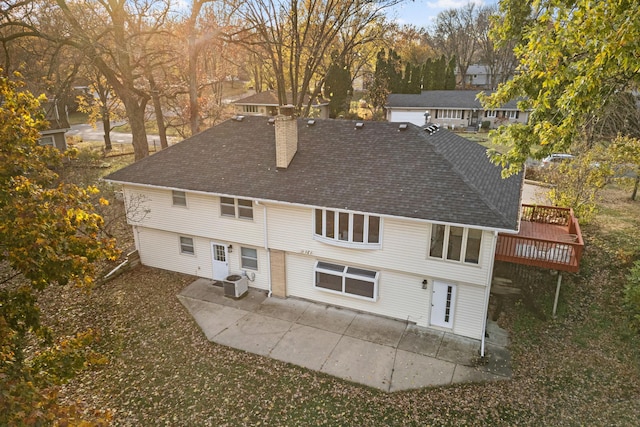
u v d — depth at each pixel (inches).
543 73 423.8
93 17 1050.1
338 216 603.5
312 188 629.9
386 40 1469.0
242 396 490.3
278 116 657.0
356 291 645.3
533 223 711.1
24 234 296.4
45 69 1317.7
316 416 459.2
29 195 316.5
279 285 698.2
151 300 695.7
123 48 1039.6
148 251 803.4
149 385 510.3
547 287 664.4
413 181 597.6
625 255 695.1
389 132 686.5
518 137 492.4
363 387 500.4
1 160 304.3
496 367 525.7
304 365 540.4
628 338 557.3
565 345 558.3
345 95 1946.4
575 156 900.0
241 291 702.5
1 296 326.3
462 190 565.6
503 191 607.2
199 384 510.3
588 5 360.8
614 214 909.8
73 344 354.6
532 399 472.4
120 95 1132.5
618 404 460.1
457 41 3410.4
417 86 2361.0
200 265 762.2
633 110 866.1
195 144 791.7
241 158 729.0
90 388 505.7
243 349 572.7
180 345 582.9
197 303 686.5
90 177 1131.9
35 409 254.7
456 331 594.2
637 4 332.8
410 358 548.4
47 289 717.3
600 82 392.5
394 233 584.7
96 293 714.2
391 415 457.4
